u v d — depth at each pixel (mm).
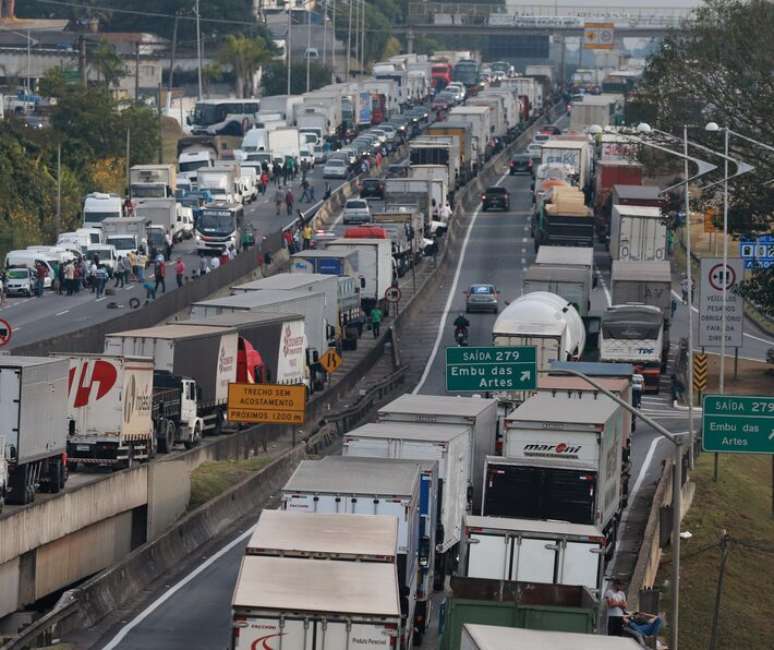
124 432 126062
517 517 103812
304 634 72188
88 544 111188
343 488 87938
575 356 183250
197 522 120062
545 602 78750
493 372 121812
